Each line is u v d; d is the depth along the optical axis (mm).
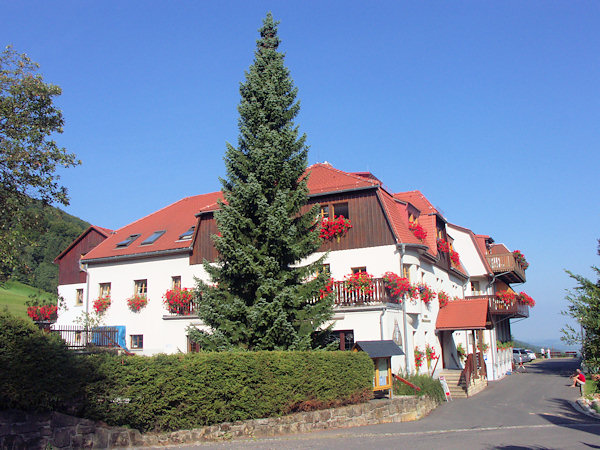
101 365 11102
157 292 27547
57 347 10539
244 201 16859
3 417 9461
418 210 28297
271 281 16125
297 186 18125
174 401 12062
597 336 8633
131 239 30578
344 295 21594
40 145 18438
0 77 17750
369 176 27703
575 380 26328
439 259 28688
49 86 18562
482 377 28875
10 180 17891
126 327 28219
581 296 8711
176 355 12453
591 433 14375
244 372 13266
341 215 23906
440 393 22656
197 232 26828
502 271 38312
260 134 17406
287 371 14227
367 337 20891
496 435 14125
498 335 39312
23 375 9656
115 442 11023
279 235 16531
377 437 13719
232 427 12883
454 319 27375
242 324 16234
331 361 15680
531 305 38656
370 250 22625
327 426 15062
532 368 44562
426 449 11672
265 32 19062
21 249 18812
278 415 13875
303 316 16797
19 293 49188
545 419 18141
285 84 18359
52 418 10172
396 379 19984
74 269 32938
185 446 11617
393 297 21891
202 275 26062
